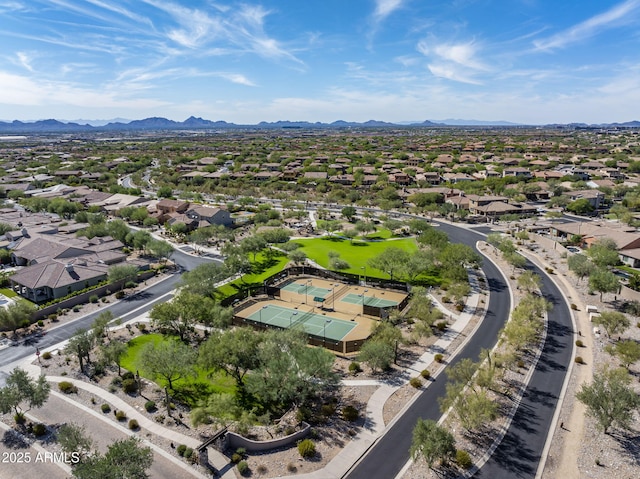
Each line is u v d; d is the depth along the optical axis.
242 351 52.41
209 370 58.06
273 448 43.47
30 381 48.78
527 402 50.69
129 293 86.06
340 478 39.38
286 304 81.62
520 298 82.44
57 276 85.12
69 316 75.19
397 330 61.06
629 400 44.25
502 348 62.97
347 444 43.97
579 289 86.56
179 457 41.94
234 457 41.34
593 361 59.59
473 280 92.19
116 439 44.41
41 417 48.06
